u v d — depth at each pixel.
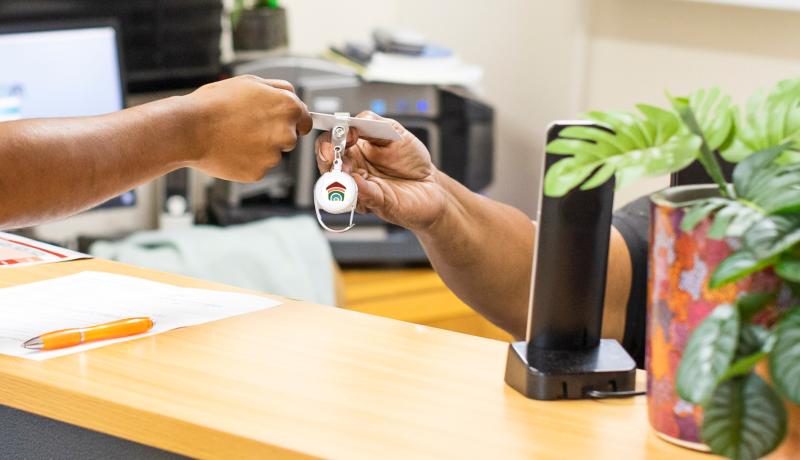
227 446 0.53
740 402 0.44
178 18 2.13
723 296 0.46
